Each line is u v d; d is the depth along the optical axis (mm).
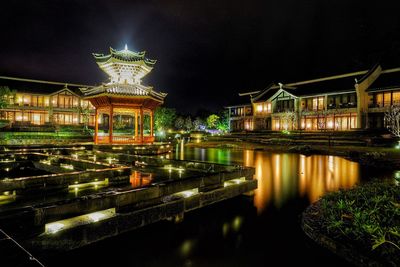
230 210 8461
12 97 52031
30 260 3695
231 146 38500
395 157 20062
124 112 28094
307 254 5703
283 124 51406
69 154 19344
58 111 56969
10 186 8219
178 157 25406
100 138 26688
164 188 6867
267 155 27562
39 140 33062
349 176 14469
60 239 4816
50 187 8852
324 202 7672
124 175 10516
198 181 7836
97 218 5469
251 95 58812
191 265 5324
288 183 12586
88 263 5297
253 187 9633
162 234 6621
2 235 4105
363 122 39688
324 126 45188
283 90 50500
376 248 5008
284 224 7320
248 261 5453
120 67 25688
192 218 7707
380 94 39125
